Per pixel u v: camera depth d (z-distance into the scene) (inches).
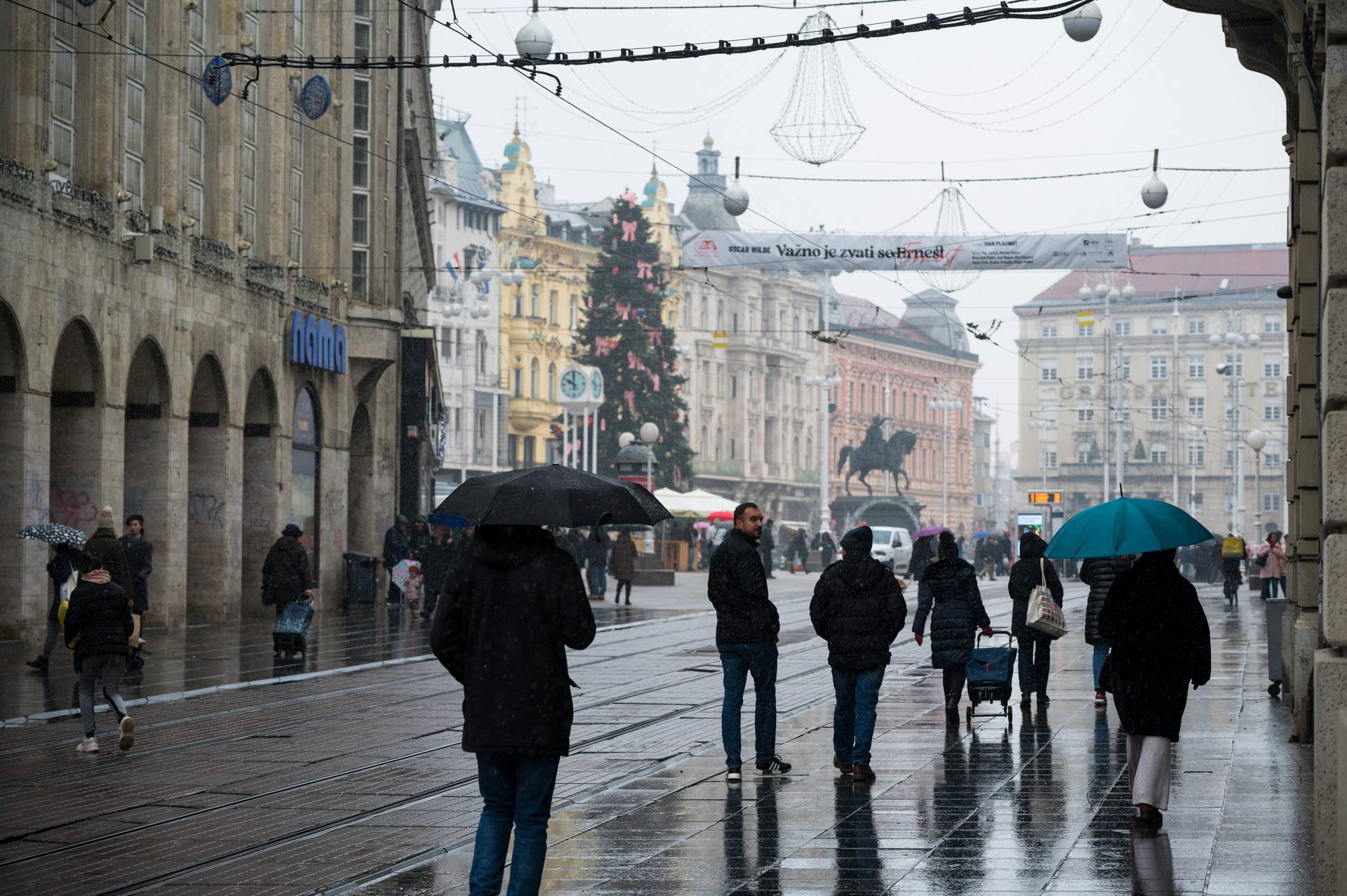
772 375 6038.4
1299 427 787.4
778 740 748.6
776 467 6013.8
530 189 5054.1
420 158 2516.0
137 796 596.4
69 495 1307.8
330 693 955.3
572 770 647.1
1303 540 780.0
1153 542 526.3
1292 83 837.8
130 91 1405.0
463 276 4692.4
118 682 718.5
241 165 1625.2
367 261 1920.5
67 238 1245.7
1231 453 6909.5
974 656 788.6
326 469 1812.3
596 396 3248.0
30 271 1188.5
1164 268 7229.3
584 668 1135.0
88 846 502.6
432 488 2659.9
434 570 1614.2
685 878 439.5
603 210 5654.5
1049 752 695.1
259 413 1689.2
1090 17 952.9
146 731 781.3
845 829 510.3
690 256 1733.5
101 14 1327.5
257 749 717.9
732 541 622.8
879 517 3796.8
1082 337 7308.1
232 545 1578.5
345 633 1469.0
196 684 993.5
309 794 599.2
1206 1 778.2
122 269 1339.8
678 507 3334.2
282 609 1177.4
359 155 1921.8
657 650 1290.6
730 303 5856.3
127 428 1438.2
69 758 691.4
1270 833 493.4
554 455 3646.7
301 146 1812.3
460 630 384.2
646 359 4532.5
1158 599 515.5
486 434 4832.7
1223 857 456.8
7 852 494.3
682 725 806.5
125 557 1044.5
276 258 1713.8
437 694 952.3
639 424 4520.2
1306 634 746.2
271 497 1684.3
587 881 436.1
